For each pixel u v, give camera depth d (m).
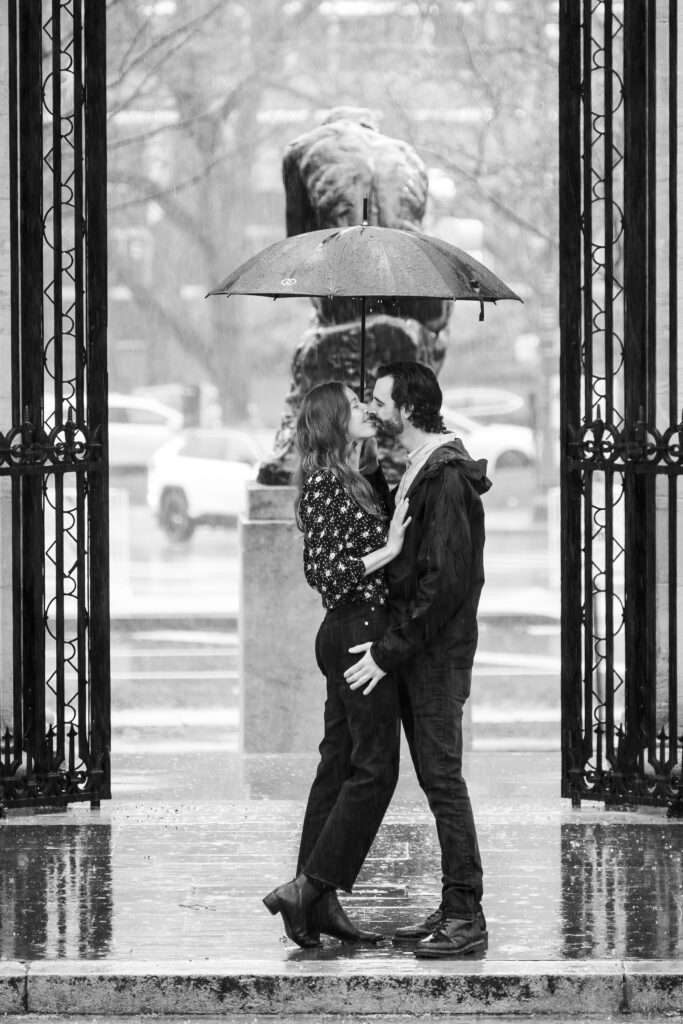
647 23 12.40
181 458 40.41
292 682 14.72
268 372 65.19
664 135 13.09
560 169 12.74
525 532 42.41
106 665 12.70
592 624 12.85
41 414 12.38
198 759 14.57
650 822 12.20
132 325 68.44
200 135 43.84
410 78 33.00
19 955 9.03
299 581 14.66
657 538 13.41
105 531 12.65
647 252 12.51
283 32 36.88
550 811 12.58
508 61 29.72
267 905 9.14
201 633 25.56
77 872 10.77
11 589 12.85
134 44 27.25
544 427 50.66
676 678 12.41
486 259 54.62
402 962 8.95
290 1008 8.75
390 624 9.12
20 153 12.33
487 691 20.27
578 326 12.72
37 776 12.52
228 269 55.22
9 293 13.08
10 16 12.27
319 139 15.02
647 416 12.46
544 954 9.06
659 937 9.36
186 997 8.75
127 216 59.34
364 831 9.09
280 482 14.95
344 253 10.30
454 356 67.81
